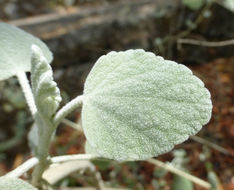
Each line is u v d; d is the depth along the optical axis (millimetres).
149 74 83
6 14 329
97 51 328
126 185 263
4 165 280
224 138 304
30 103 102
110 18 332
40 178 108
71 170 147
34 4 344
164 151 77
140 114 80
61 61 313
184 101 80
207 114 79
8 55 110
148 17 344
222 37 383
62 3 353
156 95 81
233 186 276
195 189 261
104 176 265
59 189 217
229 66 375
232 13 371
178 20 359
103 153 79
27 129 287
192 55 364
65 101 282
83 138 293
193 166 282
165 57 322
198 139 264
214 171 282
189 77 81
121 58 86
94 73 88
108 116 82
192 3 257
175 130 78
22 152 288
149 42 344
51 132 95
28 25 309
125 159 78
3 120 283
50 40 304
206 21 369
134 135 79
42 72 83
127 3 357
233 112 324
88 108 85
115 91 84
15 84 282
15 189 80
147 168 274
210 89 341
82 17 326
